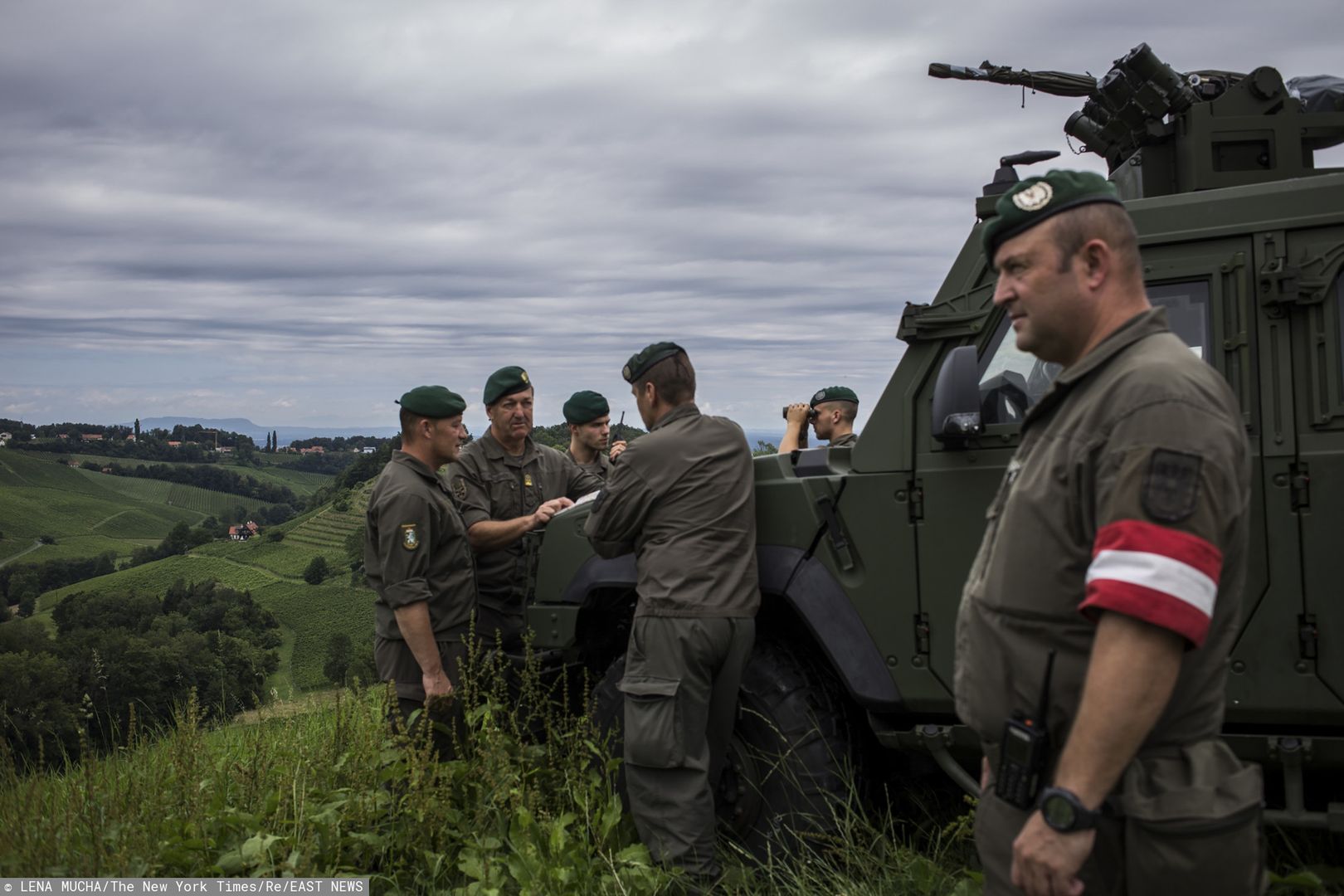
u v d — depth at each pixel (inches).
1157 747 66.5
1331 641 106.9
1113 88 142.9
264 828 136.5
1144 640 60.8
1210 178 134.7
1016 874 65.3
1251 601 109.7
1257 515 110.0
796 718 135.2
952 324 127.2
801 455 143.6
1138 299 72.2
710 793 131.6
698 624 130.5
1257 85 135.0
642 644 133.6
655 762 129.1
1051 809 62.9
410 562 157.3
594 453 230.2
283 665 3959.2
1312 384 109.2
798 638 144.6
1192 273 115.5
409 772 144.8
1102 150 165.2
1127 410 65.6
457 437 165.5
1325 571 107.3
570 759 149.6
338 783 156.9
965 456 124.8
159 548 7229.3
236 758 175.5
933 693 125.4
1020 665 69.7
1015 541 71.0
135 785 144.2
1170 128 140.5
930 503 126.6
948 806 143.6
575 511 166.4
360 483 7460.6
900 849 130.1
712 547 133.7
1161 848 63.6
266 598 5236.2
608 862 130.6
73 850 125.9
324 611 4894.2
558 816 147.1
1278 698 108.5
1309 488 108.2
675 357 144.6
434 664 157.3
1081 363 70.9
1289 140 133.9
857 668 128.9
